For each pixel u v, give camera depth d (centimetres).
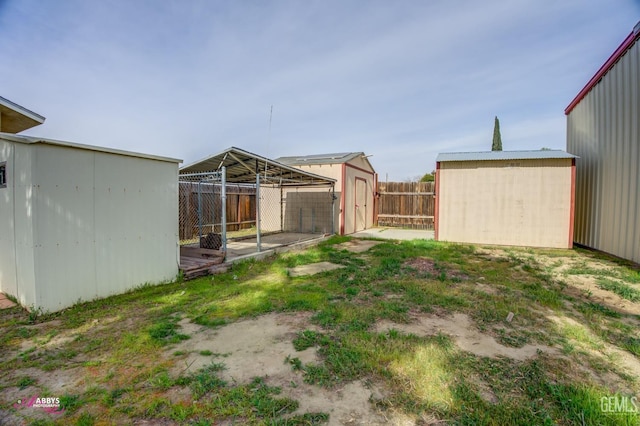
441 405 182
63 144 351
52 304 346
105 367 232
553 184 831
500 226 875
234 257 606
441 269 550
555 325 305
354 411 179
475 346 260
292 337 279
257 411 179
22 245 351
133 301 387
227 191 1091
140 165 439
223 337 281
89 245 381
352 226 1177
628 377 215
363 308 349
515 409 179
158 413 179
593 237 788
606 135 728
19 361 241
